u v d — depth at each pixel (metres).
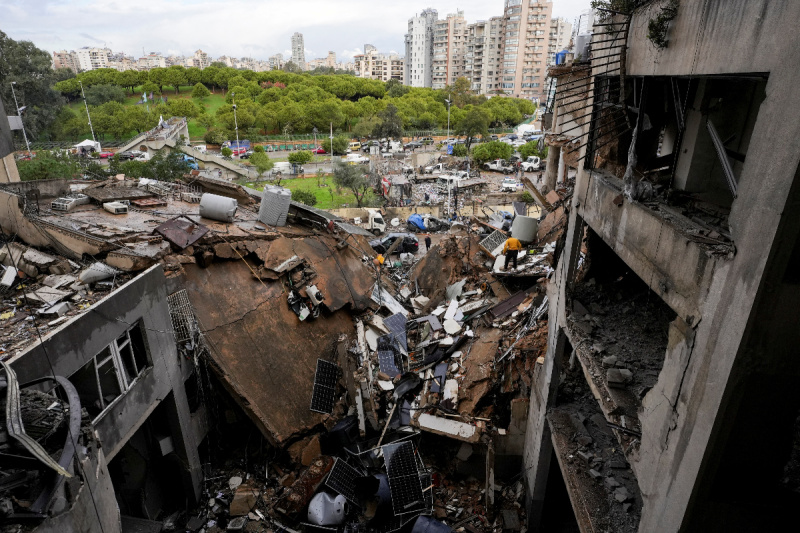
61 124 71.75
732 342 5.48
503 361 15.89
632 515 9.61
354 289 20.27
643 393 8.81
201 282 15.66
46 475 6.54
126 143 70.69
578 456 11.23
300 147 84.31
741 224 5.57
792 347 5.26
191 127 94.31
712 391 5.86
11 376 7.05
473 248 22.69
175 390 13.64
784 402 5.59
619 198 9.13
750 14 5.44
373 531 13.59
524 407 14.73
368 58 196.50
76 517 6.68
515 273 19.06
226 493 14.76
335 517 13.45
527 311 17.17
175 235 15.35
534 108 112.88
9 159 18.34
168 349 13.38
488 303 19.33
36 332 10.27
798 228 4.67
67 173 31.27
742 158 8.00
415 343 19.11
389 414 16.25
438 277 23.83
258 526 13.66
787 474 6.66
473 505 14.56
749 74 5.64
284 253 18.30
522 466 15.09
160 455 13.90
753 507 6.26
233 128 84.19
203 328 14.85
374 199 52.94
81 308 11.52
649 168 11.32
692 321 6.41
